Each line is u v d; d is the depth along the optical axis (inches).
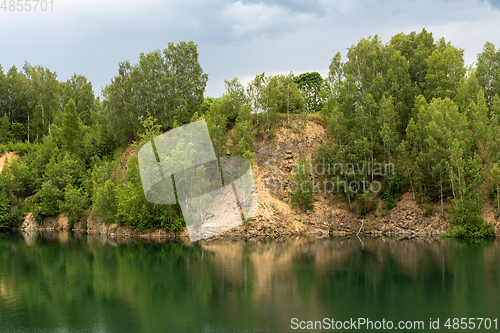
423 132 2327.8
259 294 1058.7
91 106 4594.0
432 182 2234.3
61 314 917.8
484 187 2145.7
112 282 1232.2
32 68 4325.8
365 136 2458.2
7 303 1012.5
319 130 2800.2
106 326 832.9
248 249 1827.0
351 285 1138.7
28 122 4146.2
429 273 1264.8
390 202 2315.5
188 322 848.3
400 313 892.0
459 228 2063.2
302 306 949.8
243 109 2778.1
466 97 2498.8
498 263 1395.2
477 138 2242.9
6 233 2783.0
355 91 2711.6
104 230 2588.6
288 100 2878.9
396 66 2736.2
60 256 1733.5
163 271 1380.4
